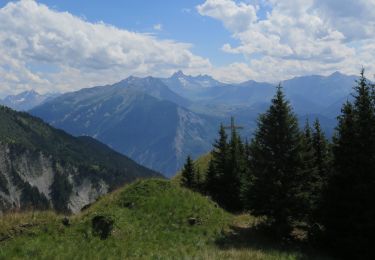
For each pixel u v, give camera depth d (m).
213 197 48.97
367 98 27.78
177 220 28.09
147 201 29.03
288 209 28.81
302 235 31.78
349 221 26.67
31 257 18.41
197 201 31.95
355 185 26.67
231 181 47.56
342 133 28.00
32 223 21.36
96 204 29.16
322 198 28.41
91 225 23.03
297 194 28.97
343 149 27.78
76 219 23.56
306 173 30.27
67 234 21.72
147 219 26.92
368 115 27.44
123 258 20.05
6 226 20.42
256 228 30.97
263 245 26.67
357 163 26.89
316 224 30.09
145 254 21.23
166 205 29.34
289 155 29.78
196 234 26.86
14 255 18.36
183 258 20.02
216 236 27.27
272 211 29.89
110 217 23.86
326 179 28.98
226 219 31.77
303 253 25.83
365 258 26.11
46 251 19.16
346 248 26.94
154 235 24.78
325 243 28.61
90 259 19.33
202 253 21.39
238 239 27.47
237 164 47.97
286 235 29.52
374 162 26.41
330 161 29.09
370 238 26.00
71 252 19.62
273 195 29.56
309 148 34.09
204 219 29.53
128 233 23.77
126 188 30.94
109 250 21.03
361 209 26.42
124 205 28.30
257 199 30.25
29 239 20.06
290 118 30.55
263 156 30.62
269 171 30.03
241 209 46.41
